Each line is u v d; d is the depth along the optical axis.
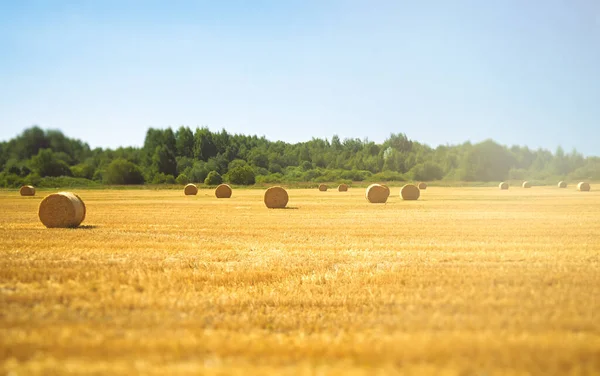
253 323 8.05
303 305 9.15
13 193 61.97
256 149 136.88
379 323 7.82
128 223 23.06
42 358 6.12
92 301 9.02
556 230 19.03
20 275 10.88
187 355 6.33
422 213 27.61
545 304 8.43
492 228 19.91
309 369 5.79
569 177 110.38
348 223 22.42
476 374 5.61
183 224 22.48
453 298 9.05
